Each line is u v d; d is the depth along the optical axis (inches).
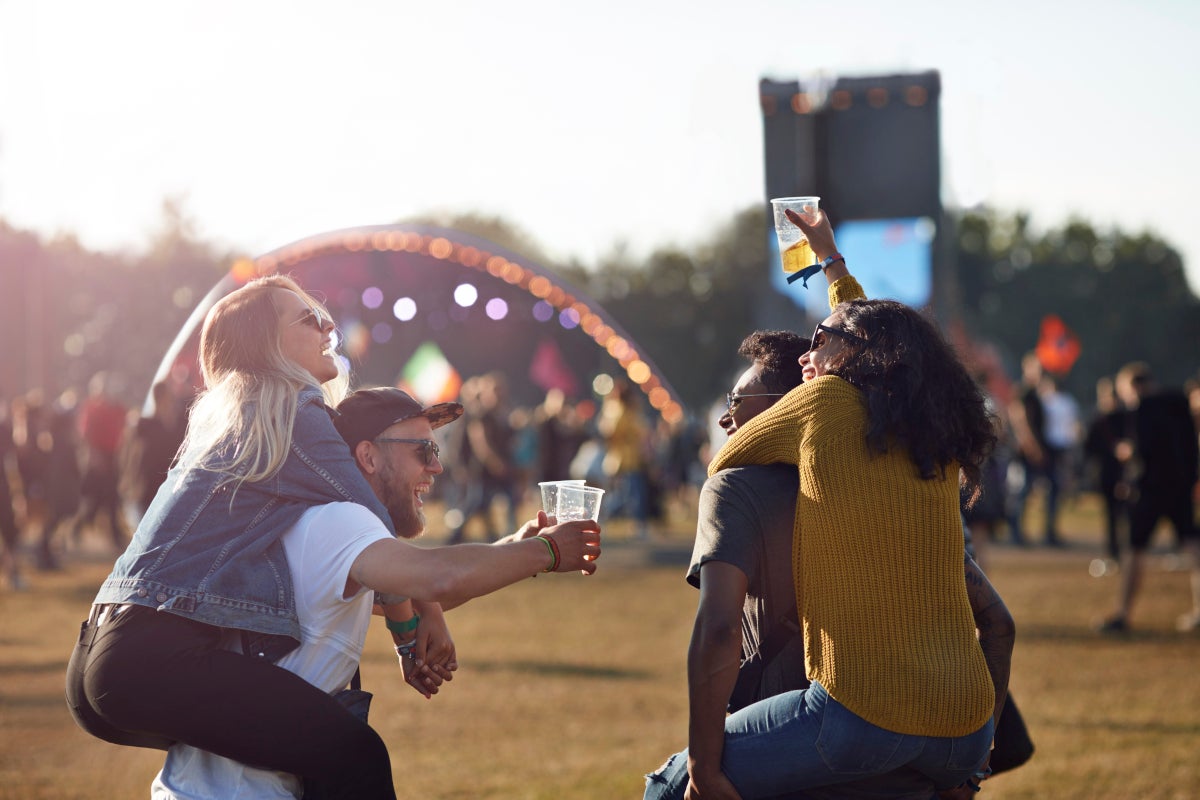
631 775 221.9
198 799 102.9
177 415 406.0
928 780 106.7
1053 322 2319.1
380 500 119.3
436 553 102.6
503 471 689.0
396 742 249.0
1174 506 390.3
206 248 2206.0
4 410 504.4
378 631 398.6
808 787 104.0
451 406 123.3
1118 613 390.9
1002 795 207.8
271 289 113.3
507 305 1657.2
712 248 3142.2
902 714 100.7
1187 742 245.9
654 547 687.1
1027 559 605.0
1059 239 4097.0
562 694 298.0
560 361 1966.0
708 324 3102.9
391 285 1521.9
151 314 2138.3
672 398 858.1
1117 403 554.9
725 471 109.7
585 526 109.3
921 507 102.8
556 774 223.0
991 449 108.9
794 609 108.0
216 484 104.3
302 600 103.4
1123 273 3937.0
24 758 234.1
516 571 104.1
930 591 103.0
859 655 101.8
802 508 104.6
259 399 107.2
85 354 2142.0
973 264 3774.6
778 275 358.6
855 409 104.7
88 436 666.8
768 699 107.2
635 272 3193.9
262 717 99.7
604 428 783.1
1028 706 281.3
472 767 228.8
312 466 105.7
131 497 477.4
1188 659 340.5
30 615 426.0
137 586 101.0
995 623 116.5
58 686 304.3
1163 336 3848.4
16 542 503.2
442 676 127.3
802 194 368.2
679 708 283.0
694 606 456.8
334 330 117.2
